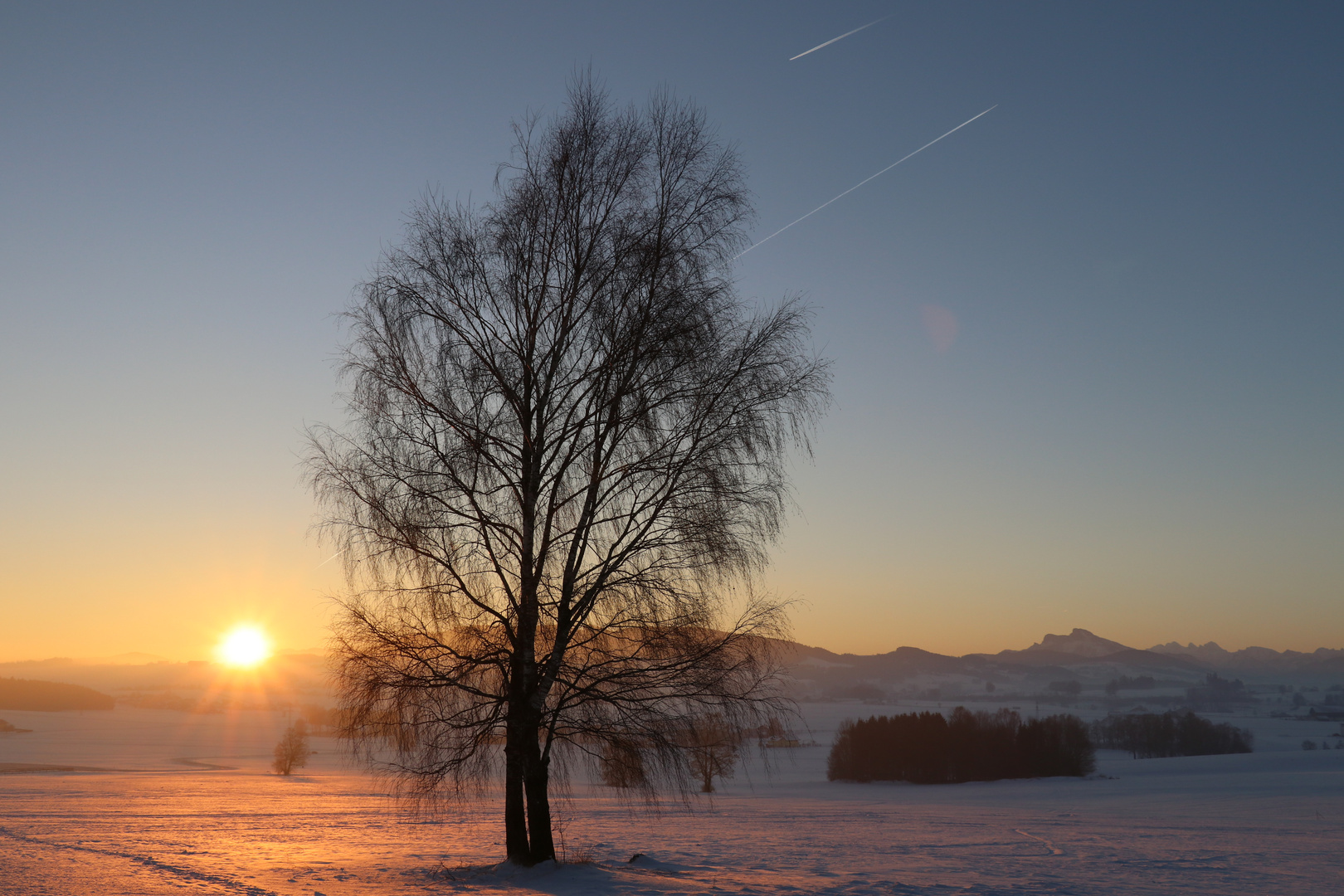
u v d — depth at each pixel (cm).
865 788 10038
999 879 2233
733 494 1761
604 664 1780
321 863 2342
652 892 1691
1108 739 17012
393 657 1762
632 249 1869
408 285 1853
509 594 1806
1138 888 2094
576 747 1862
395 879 1895
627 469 1788
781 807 6119
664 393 1823
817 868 2462
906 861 2723
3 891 1683
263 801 5353
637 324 1841
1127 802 6644
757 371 1812
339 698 1773
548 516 1806
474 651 1784
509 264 1875
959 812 5647
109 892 1698
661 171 1911
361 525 1756
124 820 3897
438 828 3809
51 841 2873
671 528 1778
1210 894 2000
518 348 1859
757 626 1756
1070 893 1986
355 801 5453
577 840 3375
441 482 1784
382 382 1792
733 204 1864
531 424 1855
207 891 1717
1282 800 6412
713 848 3136
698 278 1864
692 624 1750
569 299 1872
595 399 1842
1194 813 5359
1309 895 2014
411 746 1766
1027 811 5734
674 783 1794
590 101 1972
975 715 12575
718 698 1734
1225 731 15625
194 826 3634
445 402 1816
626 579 1761
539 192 1905
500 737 1839
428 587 1758
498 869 1884
